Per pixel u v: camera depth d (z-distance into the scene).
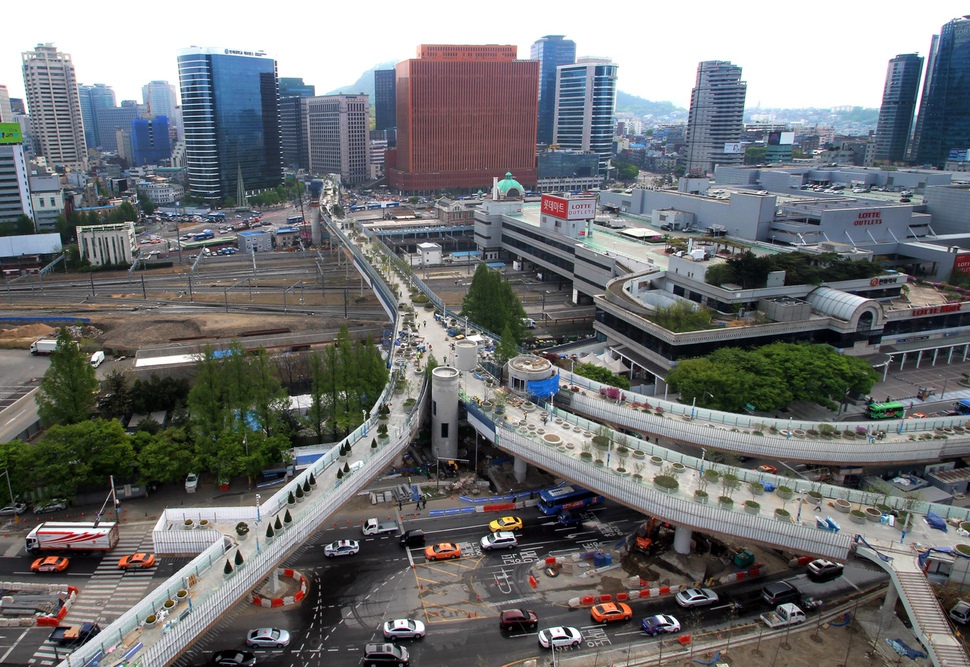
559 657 89.88
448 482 134.38
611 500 125.06
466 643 92.62
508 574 107.25
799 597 101.88
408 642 92.75
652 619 95.38
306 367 184.25
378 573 107.25
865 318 182.12
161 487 131.12
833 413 163.50
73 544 109.00
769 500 106.75
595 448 120.62
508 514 124.38
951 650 81.69
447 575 106.88
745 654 90.69
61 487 119.06
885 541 97.31
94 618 96.56
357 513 123.56
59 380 139.75
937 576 94.88
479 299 197.75
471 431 151.50
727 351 163.00
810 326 181.38
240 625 95.56
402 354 170.38
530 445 123.62
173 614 80.50
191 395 135.88
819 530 97.69
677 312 179.75
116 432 125.69
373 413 133.50
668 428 135.25
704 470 113.56
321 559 110.56
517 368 145.75
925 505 105.94
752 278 190.25
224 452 126.06
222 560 90.06
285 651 90.94
